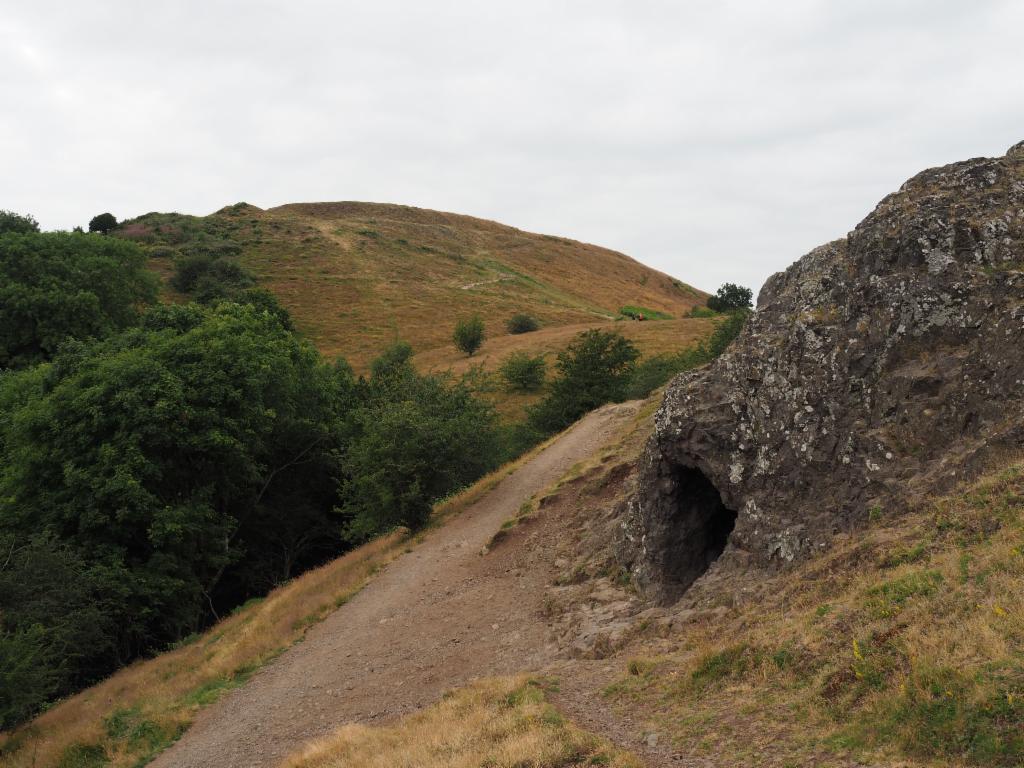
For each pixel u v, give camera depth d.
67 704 19.31
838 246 14.09
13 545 21.42
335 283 104.56
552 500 21.70
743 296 95.00
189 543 25.19
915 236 11.73
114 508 23.70
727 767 6.79
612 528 17.22
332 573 22.81
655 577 13.80
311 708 13.62
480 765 7.80
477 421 27.39
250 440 27.72
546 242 160.62
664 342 67.50
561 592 15.52
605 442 28.31
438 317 94.69
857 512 10.42
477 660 13.66
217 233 120.88
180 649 21.89
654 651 10.48
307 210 152.38
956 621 7.12
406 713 11.93
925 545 8.71
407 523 24.56
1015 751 5.45
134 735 14.48
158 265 98.06
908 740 6.11
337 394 36.84
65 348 30.92
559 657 12.32
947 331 10.93
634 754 7.52
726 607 10.80
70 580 21.08
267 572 33.41
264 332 35.44
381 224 142.62
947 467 9.71
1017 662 6.17
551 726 8.49
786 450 11.96
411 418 24.22
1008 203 11.67
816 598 9.25
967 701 6.08
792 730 7.05
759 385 12.88
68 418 24.83
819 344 12.18
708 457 13.23
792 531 11.02
